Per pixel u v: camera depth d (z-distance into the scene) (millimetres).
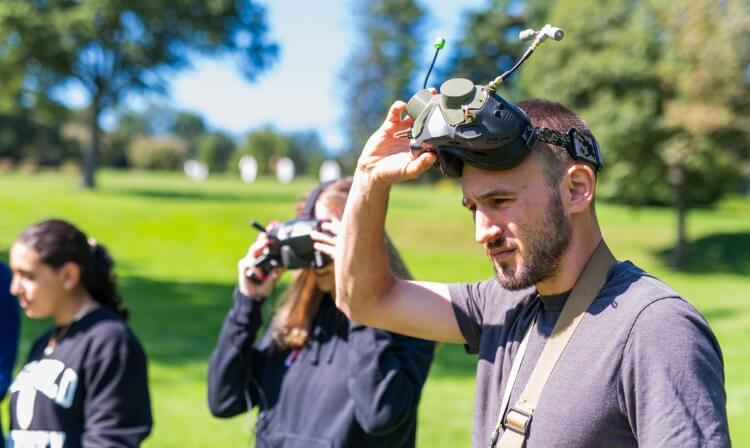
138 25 31938
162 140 72000
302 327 2623
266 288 2730
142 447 4945
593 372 1534
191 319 9484
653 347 1475
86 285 2695
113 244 17344
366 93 66500
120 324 2637
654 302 1523
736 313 11133
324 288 2602
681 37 16859
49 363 2584
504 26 50469
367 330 2449
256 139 75562
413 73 65375
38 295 2625
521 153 1558
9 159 60375
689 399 1424
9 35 29312
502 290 1887
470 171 1627
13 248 2658
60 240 2635
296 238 2570
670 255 19609
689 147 17406
